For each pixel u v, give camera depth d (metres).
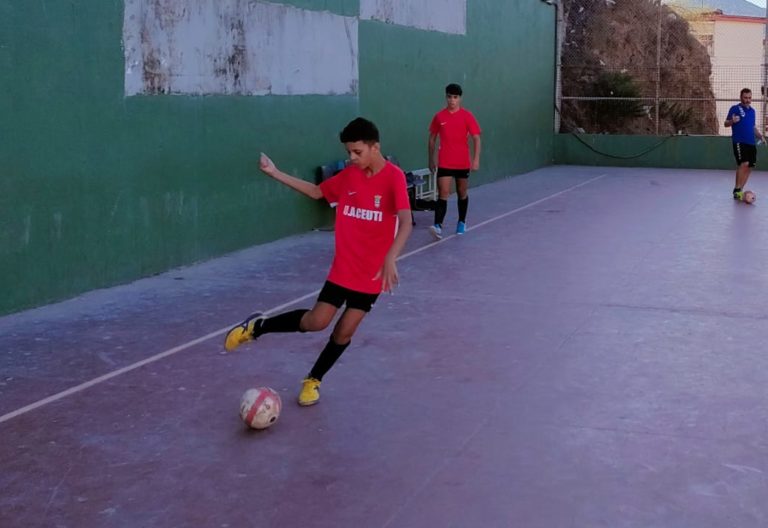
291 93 12.27
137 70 9.38
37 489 4.58
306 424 5.45
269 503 4.41
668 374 6.36
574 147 24.94
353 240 5.51
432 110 16.98
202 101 10.45
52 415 5.59
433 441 5.17
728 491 4.51
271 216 12.00
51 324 7.70
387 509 4.34
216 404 5.79
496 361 6.68
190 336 7.34
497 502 4.41
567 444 5.11
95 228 8.93
